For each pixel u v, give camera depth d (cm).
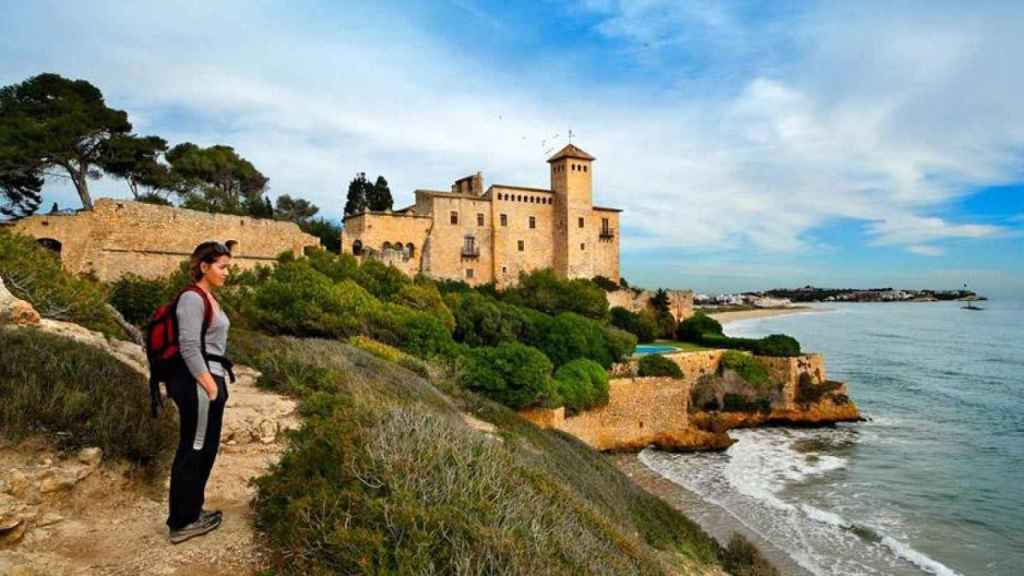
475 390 3272
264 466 1048
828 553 2325
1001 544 2394
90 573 593
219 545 682
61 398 805
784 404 4956
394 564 621
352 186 8231
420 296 4462
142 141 4878
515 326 4728
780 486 3212
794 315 19138
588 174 8062
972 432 4375
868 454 3872
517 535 757
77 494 720
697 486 3222
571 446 2914
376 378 2186
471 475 885
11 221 3500
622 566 980
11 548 612
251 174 7281
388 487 752
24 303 1208
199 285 684
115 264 3744
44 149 4112
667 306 8088
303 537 643
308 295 3161
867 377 6769
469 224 7450
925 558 2267
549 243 7994
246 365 1927
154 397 688
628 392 4172
